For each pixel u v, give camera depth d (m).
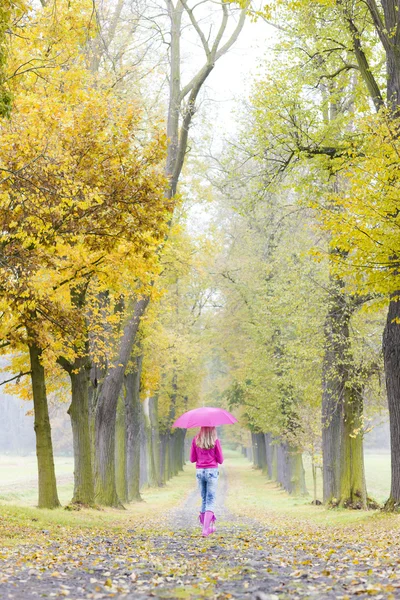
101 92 14.89
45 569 6.63
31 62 13.52
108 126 13.04
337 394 23.67
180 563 7.38
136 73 23.53
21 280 12.21
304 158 16.59
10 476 55.34
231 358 49.22
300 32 18.22
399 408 15.62
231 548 9.55
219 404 76.81
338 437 25.31
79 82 14.23
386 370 15.90
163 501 32.88
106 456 23.83
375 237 11.67
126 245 13.62
